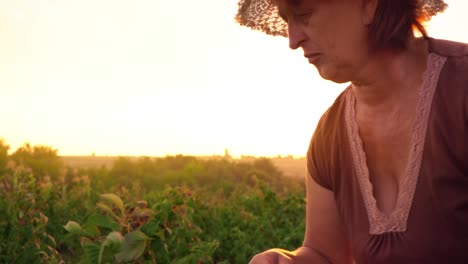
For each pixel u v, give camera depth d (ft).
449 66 6.79
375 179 7.39
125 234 11.89
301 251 8.37
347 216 7.68
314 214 8.33
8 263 18.80
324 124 7.98
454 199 6.72
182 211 16.99
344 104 7.71
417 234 6.88
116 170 94.43
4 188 21.75
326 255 8.34
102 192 34.68
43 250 19.45
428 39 7.04
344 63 6.76
